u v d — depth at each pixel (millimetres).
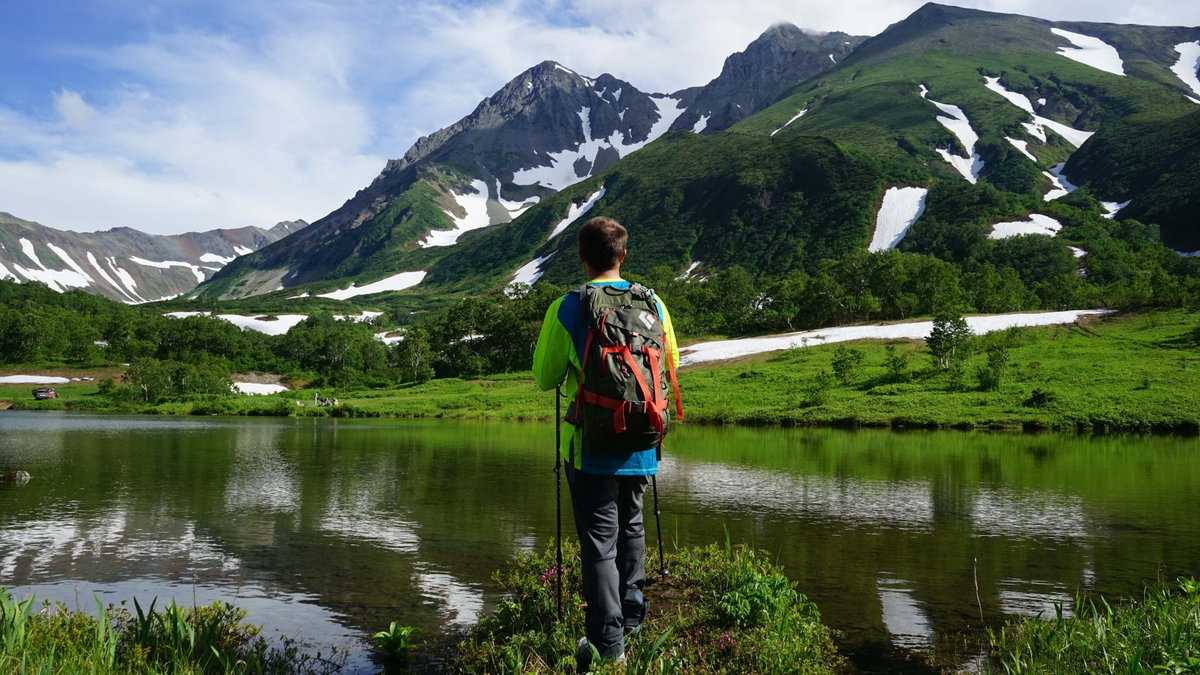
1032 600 6957
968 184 190750
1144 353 51562
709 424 40031
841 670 5137
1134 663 3930
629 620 4078
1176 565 8383
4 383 88562
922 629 6074
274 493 14195
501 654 4590
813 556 8820
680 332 91625
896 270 88000
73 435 31828
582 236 4059
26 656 3492
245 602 6891
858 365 58219
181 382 74750
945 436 30969
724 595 5090
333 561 8570
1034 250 129125
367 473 17594
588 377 3637
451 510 12227
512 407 54312
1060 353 53812
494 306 90750
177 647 4051
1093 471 18078
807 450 24047
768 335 83625
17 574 7953
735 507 12508
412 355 89250
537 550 9164
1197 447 25297
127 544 9477
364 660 5312
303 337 110625
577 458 3721
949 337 49750
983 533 10273
